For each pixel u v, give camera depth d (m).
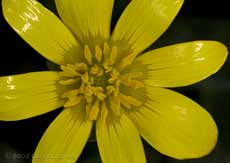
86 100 0.12
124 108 0.12
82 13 0.12
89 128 0.12
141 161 0.12
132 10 0.12
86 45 0.12
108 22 0.12
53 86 0.12
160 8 0.12
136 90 0.12
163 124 0.12
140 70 0.12
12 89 0.12
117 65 0.12
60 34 0.12
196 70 0.12
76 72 0.12
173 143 0.12
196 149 0.12
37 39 0.12
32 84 0.12
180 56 0.12
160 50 0.12
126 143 0.12
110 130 0.12
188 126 0.12
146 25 0.12
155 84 0.12
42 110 0.12
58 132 0.12
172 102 0.12
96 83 0.12
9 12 0.11
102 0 0.12
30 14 0.12
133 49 0.12
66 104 0.12
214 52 0.12
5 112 0.11
